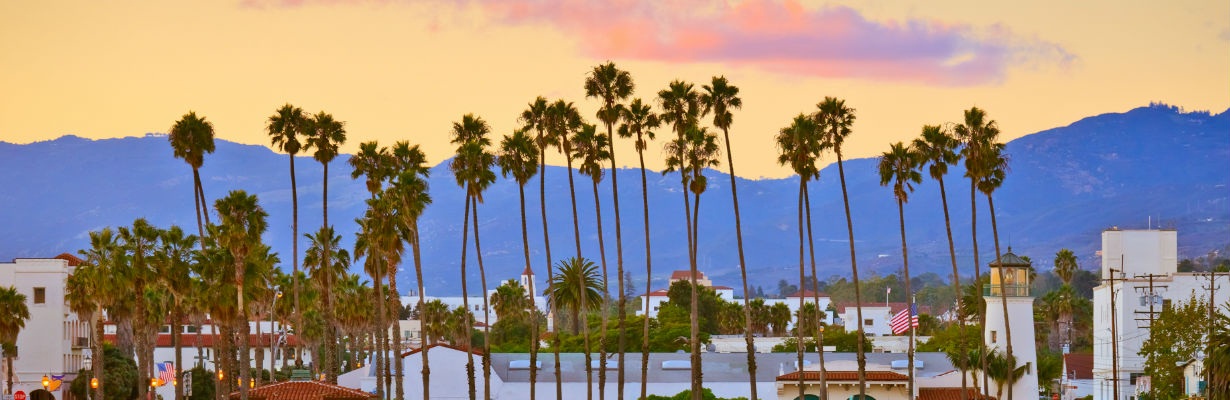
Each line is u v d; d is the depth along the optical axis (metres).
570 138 111.88
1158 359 106.12
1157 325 107.25
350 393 105.75
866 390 113.38
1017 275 120.62
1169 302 146.62
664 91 109.25
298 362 140.00
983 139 104.81
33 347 156.38
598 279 163.38
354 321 171.00
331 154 134.00
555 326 110.69
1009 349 107.19
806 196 105.50
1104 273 167.62
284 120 132.88
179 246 119.50
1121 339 148.12
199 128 127.94
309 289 163.12
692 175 112.56
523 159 111.38
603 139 112.00
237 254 110.56
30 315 153.75
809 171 104.69
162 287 135.00
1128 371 147.38
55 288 157.62
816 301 107.38
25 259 157.62
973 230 106.56
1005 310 106.94
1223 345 80.88
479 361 120.25
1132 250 166.75
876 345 186.12
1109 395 151.38
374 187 131.25
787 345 176.25
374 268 134.75
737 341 190.62
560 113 110.50
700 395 107.75
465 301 107.38
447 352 119.94
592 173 111.19
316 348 189.38
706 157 109.25
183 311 126.38
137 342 121.50
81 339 166.25
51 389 150.62
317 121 133.12
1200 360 104.81
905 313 179.75
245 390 108.50
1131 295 148.12
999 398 115.94
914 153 106.81
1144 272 166.25
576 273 161.38
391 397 119.19
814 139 104.31
